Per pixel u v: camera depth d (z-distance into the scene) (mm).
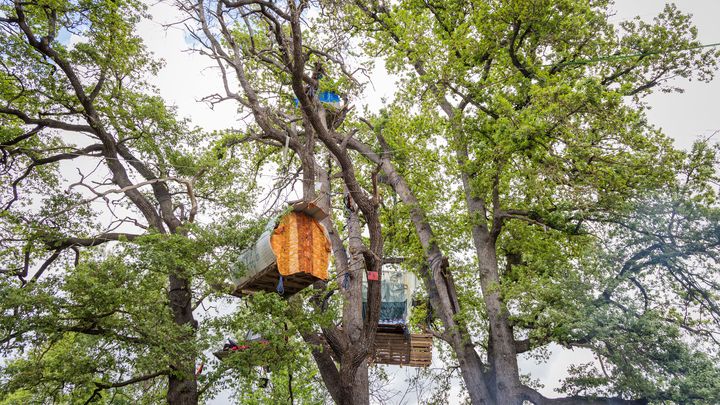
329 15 11953
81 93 13945
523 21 16688
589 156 14859
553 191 15633
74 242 13414
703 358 12852
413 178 19641
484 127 15953
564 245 17297
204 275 11312
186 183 12422
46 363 10898
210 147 15438
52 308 10367
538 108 14648
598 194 15219
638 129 15172
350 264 12438
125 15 15547
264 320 10227
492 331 16359
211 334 10898
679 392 12414
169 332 10797
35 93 14609
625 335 13172
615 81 17953
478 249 17406
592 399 14305
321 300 12383
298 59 10109
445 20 19250
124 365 11094
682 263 14898
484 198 18125
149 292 11609
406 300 15164
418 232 17734
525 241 17938
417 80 17734
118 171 14289
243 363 10758
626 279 14352
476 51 17625
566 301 13977
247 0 10078
